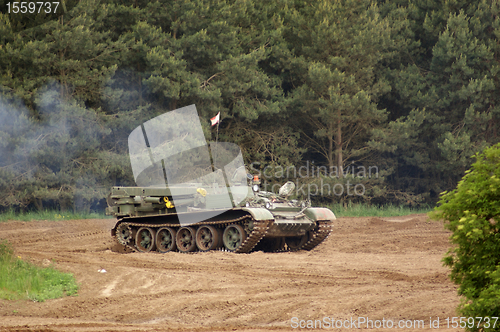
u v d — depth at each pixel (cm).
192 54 9181
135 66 9444
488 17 9675
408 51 10719
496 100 9731
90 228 7288
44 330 2342
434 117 9794
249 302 2786
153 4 9056
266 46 10231
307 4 10644
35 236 6544
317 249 5172
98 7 8769
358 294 2886
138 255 4375
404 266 3828
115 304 2827
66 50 8444
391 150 9656
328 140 11162
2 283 3091
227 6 9169
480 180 1923
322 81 9244
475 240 1892
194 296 2930
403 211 9225
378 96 10144
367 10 10256
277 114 10069
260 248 5319
